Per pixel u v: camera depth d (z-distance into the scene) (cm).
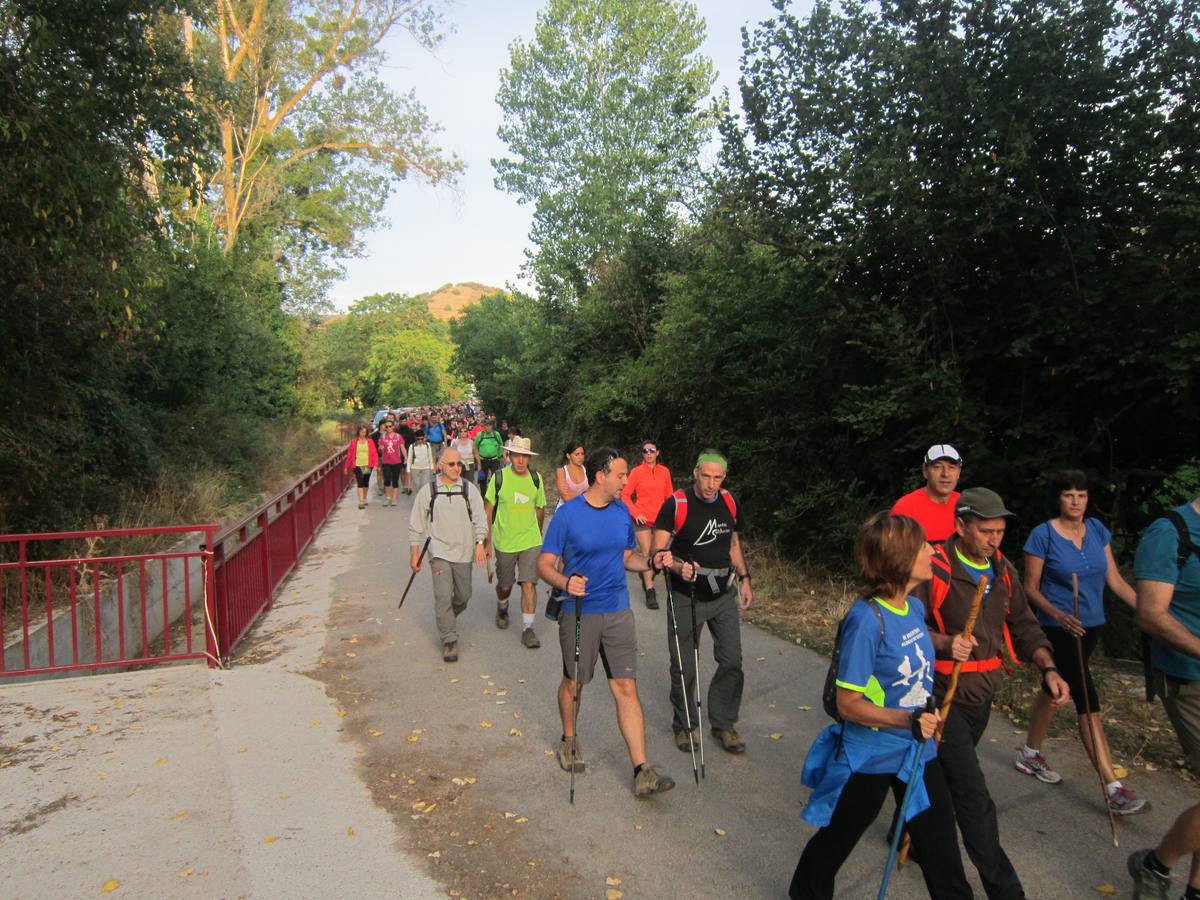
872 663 293
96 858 368
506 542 750
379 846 384
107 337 1005
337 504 1909
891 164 669
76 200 711
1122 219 649
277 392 2775
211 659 671
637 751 433
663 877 361
